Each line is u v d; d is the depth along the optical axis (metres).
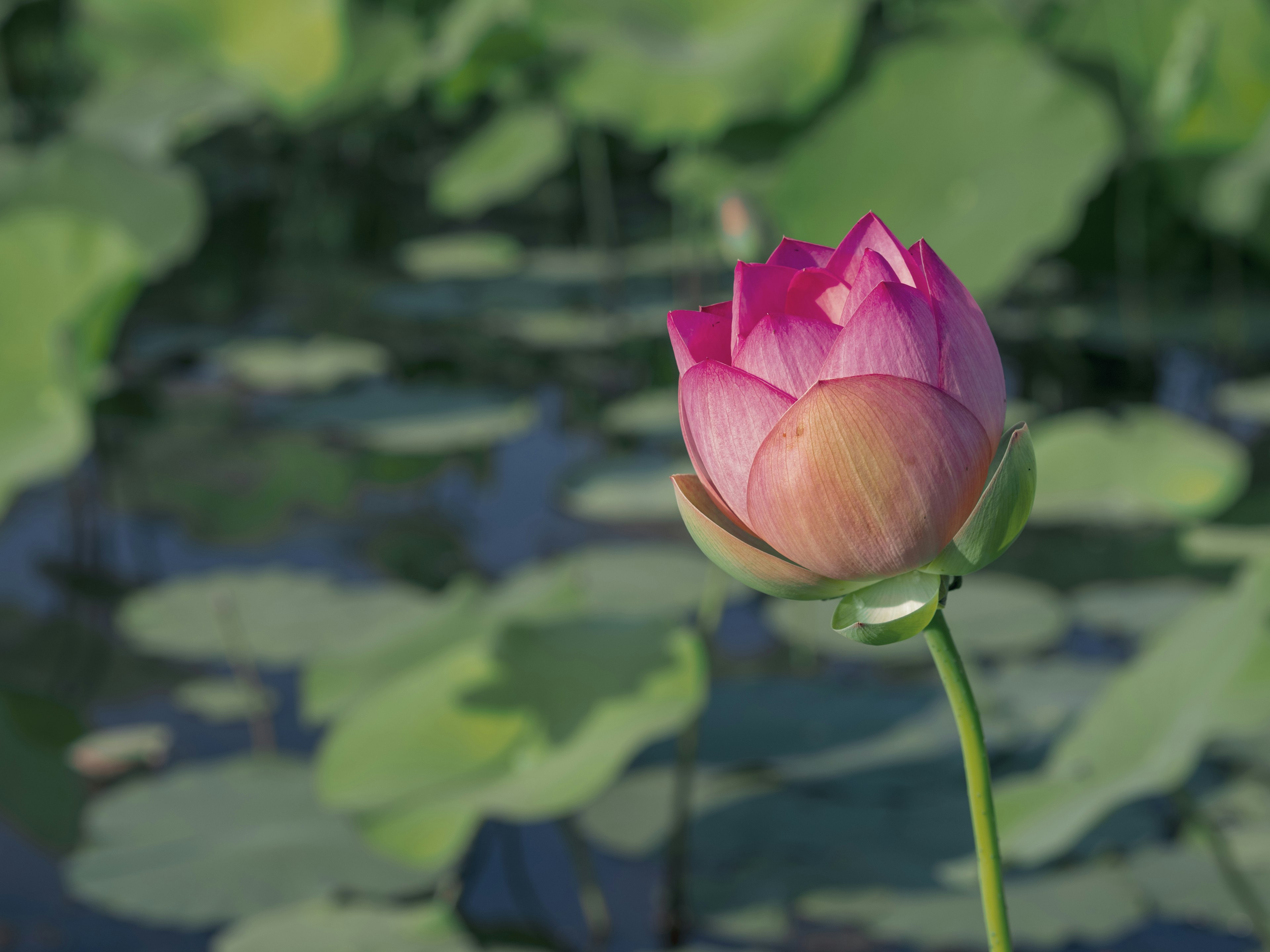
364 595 4.93
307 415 7.33
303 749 4.16
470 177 9.96
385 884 3.88
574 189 12.33
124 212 7.04
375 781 3.88
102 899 3.87
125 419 7.66
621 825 3.97
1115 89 7.26
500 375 8.32
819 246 3.32
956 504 3.27
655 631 3.94
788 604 4.73
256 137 11.39
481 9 8.25
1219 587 4.58
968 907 3.83
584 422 7.41
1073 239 8.21
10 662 4.63
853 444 3.26
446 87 8.39
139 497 6.41
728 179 7.54
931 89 6.33
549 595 4.09
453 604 4.16
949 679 3.28
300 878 3.89
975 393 3.27
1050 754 4.00
